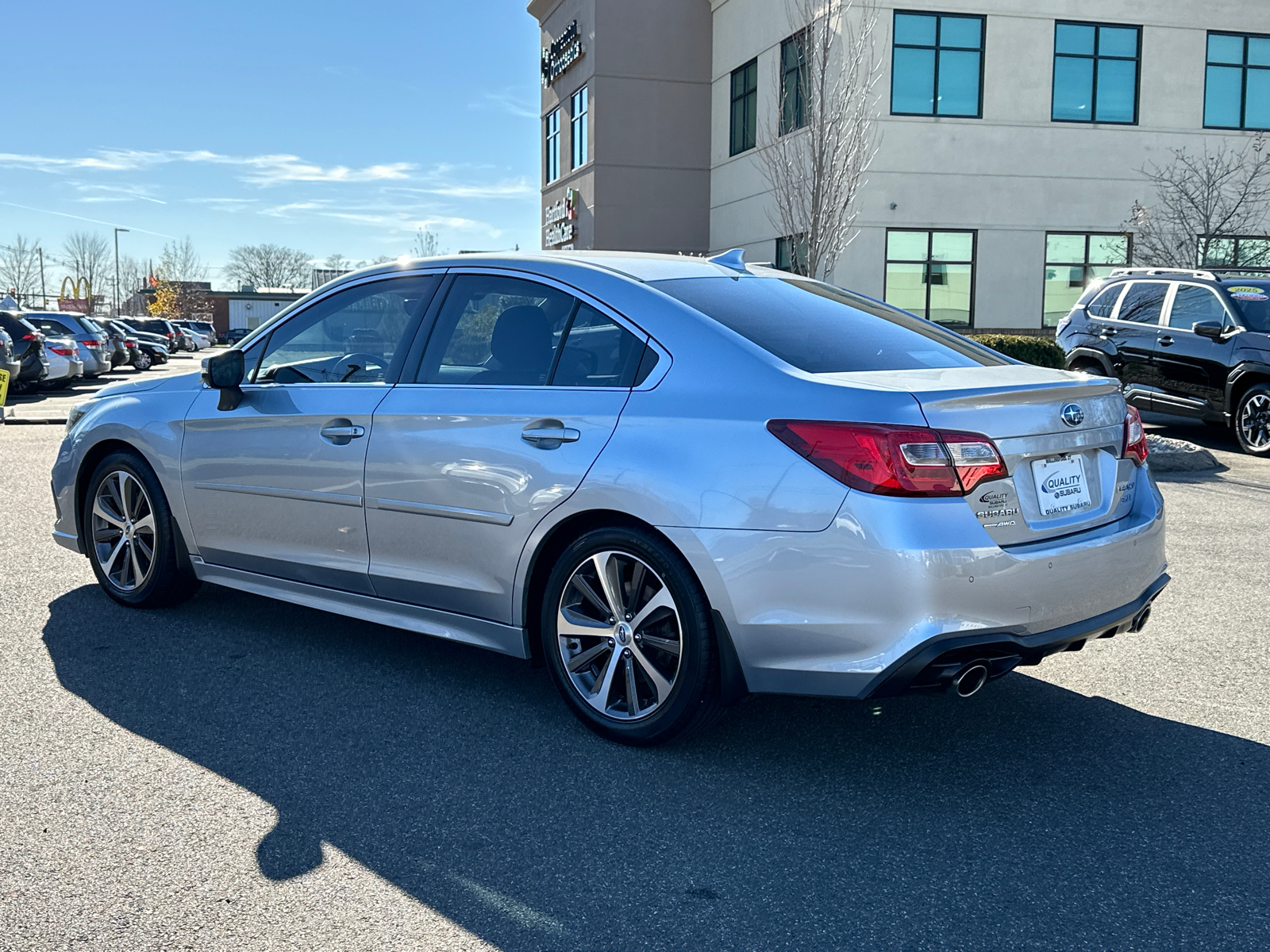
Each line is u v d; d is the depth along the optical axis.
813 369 3.43
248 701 4.04
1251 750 3.65
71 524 5.45
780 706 4.06
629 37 27.44
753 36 24.89
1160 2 22.31
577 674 3.75
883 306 4.44
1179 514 7.96
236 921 2.55
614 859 2.88
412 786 3.32
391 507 4.12
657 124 27.78
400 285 4.43
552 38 31.14
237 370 4.63
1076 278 22.70
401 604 4.23
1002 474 3.16
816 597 3.15
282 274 124.00
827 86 19.84
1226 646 4.84
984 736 3.77
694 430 3.39
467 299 4.18
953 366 3.74
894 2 21.19
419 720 3.86
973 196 22.06
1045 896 2.70
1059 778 3.42
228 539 4.79
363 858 2.87
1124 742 3.72
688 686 3.42
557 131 31.25
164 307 90.12
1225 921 2.58
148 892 2.68
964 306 22.34
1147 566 3.60
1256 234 23.03
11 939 2.45
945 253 22.14
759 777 3.42
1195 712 4.02
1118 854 2.91
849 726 3.86
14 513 7.78
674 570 3.40
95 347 25.75
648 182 27.86
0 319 20.67
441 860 2.86
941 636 3.04
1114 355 13.11
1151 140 22.64
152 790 3.26
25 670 4.35
